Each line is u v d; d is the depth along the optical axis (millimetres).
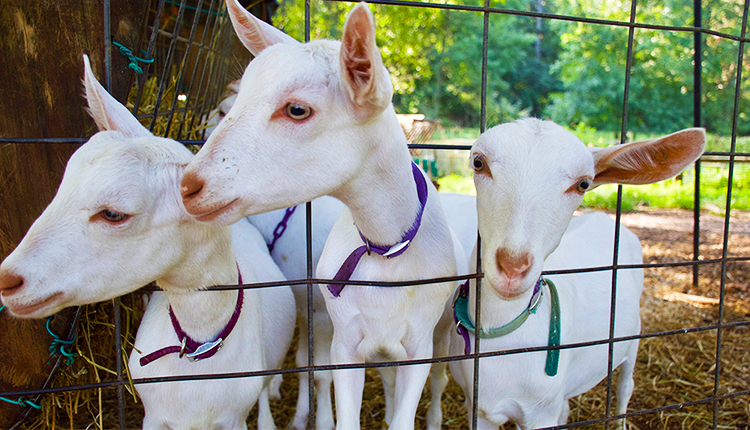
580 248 3027
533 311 2209
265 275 2625
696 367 4328
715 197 12047
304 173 1606
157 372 2029
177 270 1837
